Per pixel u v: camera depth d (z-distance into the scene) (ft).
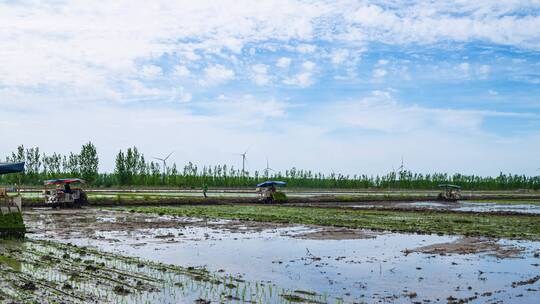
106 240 85.05
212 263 63.67
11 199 87.30
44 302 43.11
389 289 50.21
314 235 94.12
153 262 62.75
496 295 48.21
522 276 56.90
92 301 43.68
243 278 54.65
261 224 115.44
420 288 50.80
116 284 50.37
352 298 46.42
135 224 113.29
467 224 116.78
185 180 399.65
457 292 49.26
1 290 47.14
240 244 81.30
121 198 192.34
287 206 189.88
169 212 149.59
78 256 67.10
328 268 60.85
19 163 93.45
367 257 69.10
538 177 550.36
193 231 100.17
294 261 65.57
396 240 87.20
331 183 489.26
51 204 166.20
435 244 82.17
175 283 51.03
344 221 122.72
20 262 62.03
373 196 257.14
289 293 47.83
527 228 108.27
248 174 447.01
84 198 175.32
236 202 210.38
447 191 261.85
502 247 78.89
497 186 526.98
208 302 43.88
